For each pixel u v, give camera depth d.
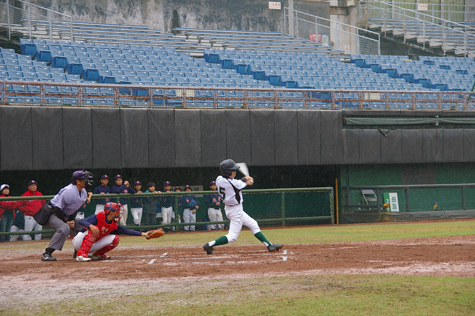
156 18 47.25
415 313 6.24
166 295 7.50
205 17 49.00
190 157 25.36
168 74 35.25
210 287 7.97
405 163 29.75
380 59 47.50
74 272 9.95
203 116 25.64
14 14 38.62
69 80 30.75
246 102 27.11
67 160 23.27
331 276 8.61
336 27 54.69
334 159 27.84
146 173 27.69
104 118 23.94
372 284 7.85
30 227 20.17
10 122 22.41
